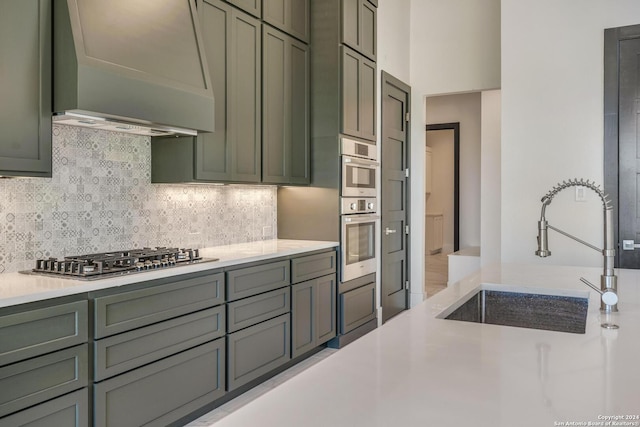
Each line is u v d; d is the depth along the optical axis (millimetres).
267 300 3277
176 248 3096
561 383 1067
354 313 4352
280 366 3559
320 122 4164
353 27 4301
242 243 3941
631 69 4047
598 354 1284
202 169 3064
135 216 3074
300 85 4059
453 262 6746
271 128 3705
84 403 2131
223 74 3238
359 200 4406
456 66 5535
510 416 895
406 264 5648
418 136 5723
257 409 918
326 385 1049
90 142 2809
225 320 2918
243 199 3963
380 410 917
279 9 3783
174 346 2562
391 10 5262
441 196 10219
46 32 2225
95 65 2248
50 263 2426
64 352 2045
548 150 4312
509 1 4441
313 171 4188
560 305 2293
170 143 3092
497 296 2424
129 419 2326
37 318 1945
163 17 2709
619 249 4074
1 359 1834
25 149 2150
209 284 2795
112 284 2230
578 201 4211
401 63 5500
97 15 2340
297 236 4262
